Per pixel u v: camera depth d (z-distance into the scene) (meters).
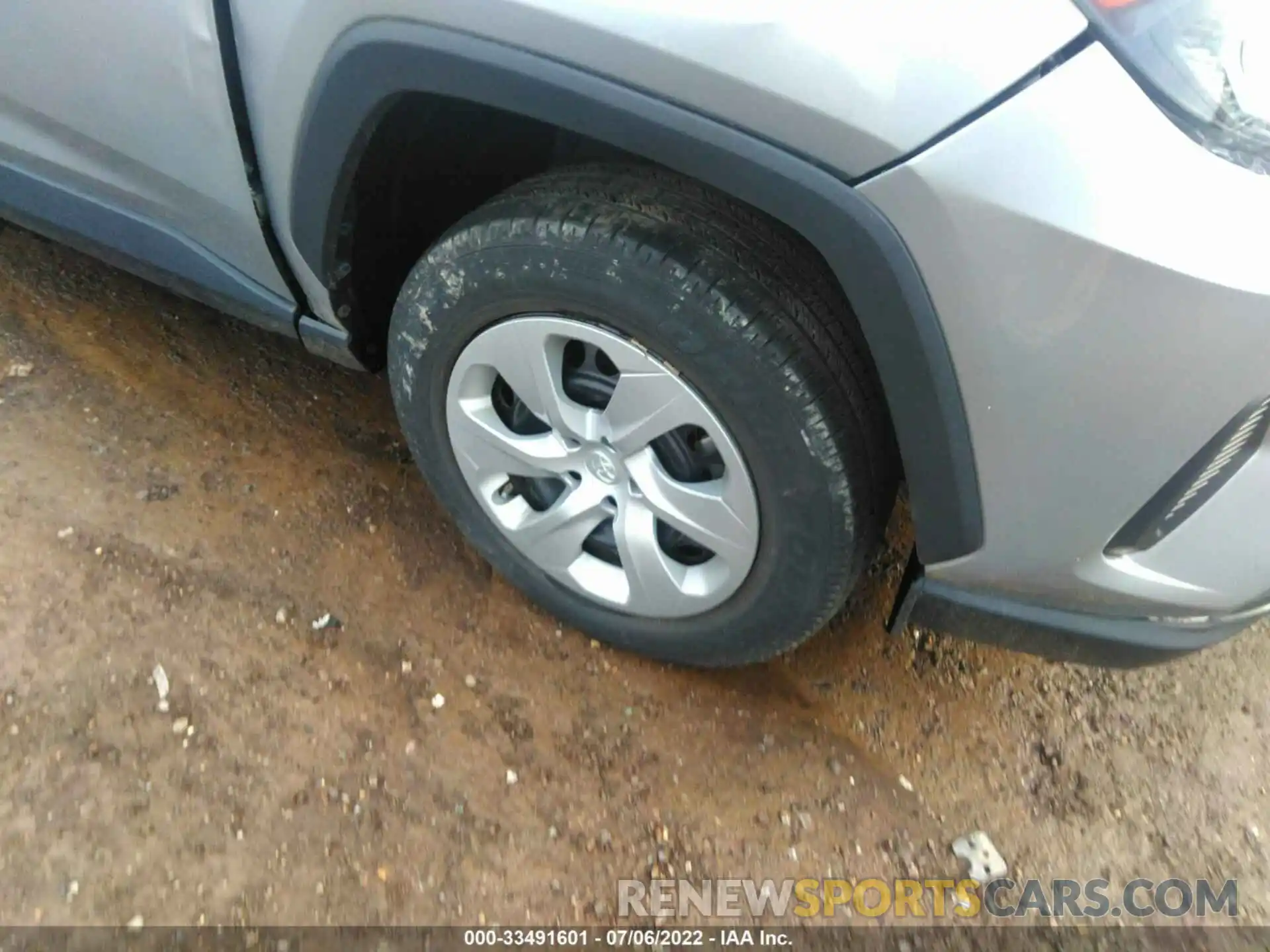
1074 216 0.96
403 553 1.91
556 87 1.08
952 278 1.03
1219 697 1.84
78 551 1.84
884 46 0.96
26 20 1.46
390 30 1.14
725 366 1.24
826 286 1.27
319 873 1.49
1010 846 1.63
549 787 1.62
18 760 1.57
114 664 1.69
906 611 1.44
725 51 0.99
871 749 1.73
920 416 1.16
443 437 1.63
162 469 1.99
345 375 2.24
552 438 1.51
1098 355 1.03
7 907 1.42
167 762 1.58
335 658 1.74
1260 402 1.03
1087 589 1.28
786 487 1.32
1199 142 0.95
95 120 1.56
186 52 1.33
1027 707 1.81
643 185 1.25
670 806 1.62
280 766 1.60
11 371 2.13
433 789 1.60
